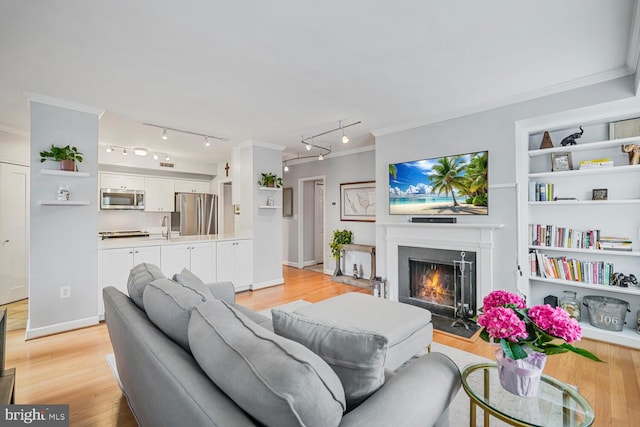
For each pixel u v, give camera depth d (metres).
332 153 5.91
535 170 3.39
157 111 3.42
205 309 1.23
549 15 1.81
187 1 1.66
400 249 4.06
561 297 3.18
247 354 0.90
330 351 1.08
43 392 2.04
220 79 2.63
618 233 2.94
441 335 3.05
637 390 2.06
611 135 2.90
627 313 2.91
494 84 2.77
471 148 3.39
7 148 4.14
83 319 3.21
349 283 5.14
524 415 1.20
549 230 3.22
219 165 6.99
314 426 0.77
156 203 6.29
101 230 5.85
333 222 5.94
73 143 3.14
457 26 1.91
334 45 2.12
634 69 2.39
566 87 2.76
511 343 1.27
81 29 1.91
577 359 2.50
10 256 4.21
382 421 0.89
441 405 1.08
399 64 2.40
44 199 2.98
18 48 2.12
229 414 0.81
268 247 5.03
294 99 3.10
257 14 1.78
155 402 1.10
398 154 4.04
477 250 3.32
